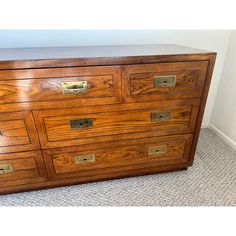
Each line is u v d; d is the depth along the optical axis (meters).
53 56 0.73
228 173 1.10
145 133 0.92
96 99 0.78
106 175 1.00
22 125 0.78
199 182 1.04
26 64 0.67
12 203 0.92
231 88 1.30
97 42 1.12
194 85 0.84
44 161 0.89
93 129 0.85
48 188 1.00
